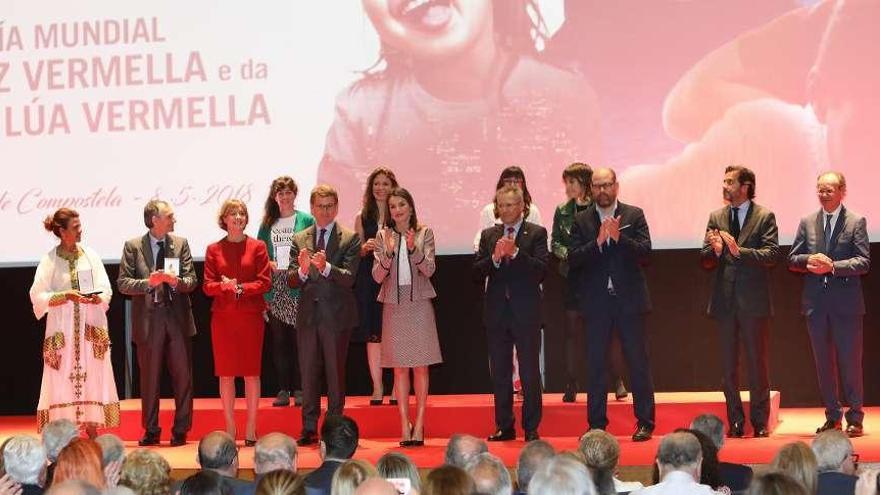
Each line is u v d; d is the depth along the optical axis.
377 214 7.45
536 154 8.28
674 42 8.16
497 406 6.86
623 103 8.20
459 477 3.18
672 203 8.17
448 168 8.38
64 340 7.12
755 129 8.08
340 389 6.99
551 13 8.27
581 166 7.44
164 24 8.66
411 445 6.87
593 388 6.73
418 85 8.42
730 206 7.02
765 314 6.82
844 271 6.77
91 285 7.14
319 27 8.52
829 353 6.91
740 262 6.85
